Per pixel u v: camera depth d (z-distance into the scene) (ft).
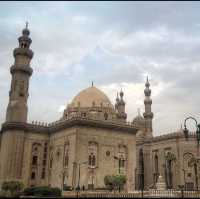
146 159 355.15
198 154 309.42
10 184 211.41
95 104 325.01
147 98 390.63
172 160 320.50
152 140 354.95
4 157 277.44
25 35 308.60
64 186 264.11
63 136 287.07
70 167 264.72
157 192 231.71
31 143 296.51
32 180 287.48
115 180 252.42
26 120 293.43
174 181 315.58
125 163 290.35
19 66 296.30
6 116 292.61
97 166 271.28
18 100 291.38
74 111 323.98
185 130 159.12
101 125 282.15
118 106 392.88
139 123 416.46
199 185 303.27
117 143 289.53
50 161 300.40
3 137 290.97
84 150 267.80
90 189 256.73
